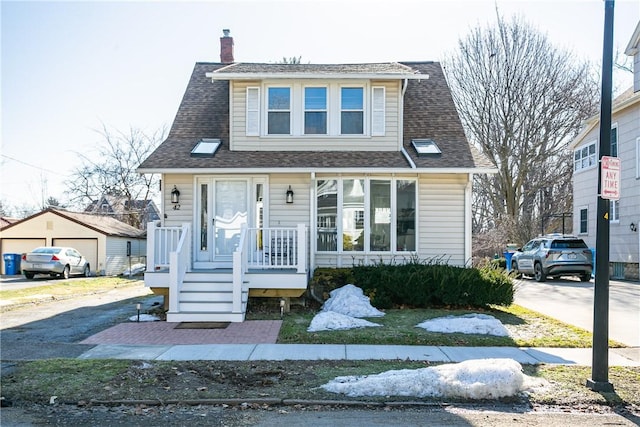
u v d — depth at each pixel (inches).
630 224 804.0
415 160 523.5
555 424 203.3
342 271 499.8
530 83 1160.2
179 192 525.7
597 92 1168.2
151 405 226.7
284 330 382.3
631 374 271.0
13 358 304.8
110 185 1533.0
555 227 1381.6
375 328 385.4
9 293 673.6
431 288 474.3
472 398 231.8
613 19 248.8
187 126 590.2
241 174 527.5
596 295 248.7
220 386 249.9
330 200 533.6
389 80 553.3
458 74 1235.2
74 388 245.8
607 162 248.5
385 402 226.7
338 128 553.0
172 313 423.2
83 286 804.0
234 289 427.2
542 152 1175.6
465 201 527.8
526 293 626.5
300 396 234.5
